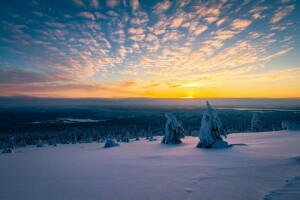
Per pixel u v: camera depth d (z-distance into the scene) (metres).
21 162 10.00
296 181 4.00
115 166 7.28
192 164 6.76
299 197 3.19
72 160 10.02
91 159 10.08
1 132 98.12
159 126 103.31
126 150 14.91
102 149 17.39
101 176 5.57
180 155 9.55
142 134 60.41
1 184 5.14
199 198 3.40
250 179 4.39
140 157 9.80
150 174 5.48
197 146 13.44
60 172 6.62
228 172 5.16
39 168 7.76
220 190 3.77
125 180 4.93
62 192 4.17
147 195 3.69
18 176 6.22
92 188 4.36
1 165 9.09
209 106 13.31
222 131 12.84
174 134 19.09
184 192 3.77
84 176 5.70
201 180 4.55
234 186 3.97
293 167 5.20
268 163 5.91
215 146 12.17
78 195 3.89
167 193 3.75
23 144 38.00
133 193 3.85
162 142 19.89
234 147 11.50
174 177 4.97
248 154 8.23
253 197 3.33
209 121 12.98
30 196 4.00
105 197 3.69
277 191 3.54
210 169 5.70
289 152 7.69
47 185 4.85
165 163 7.35
